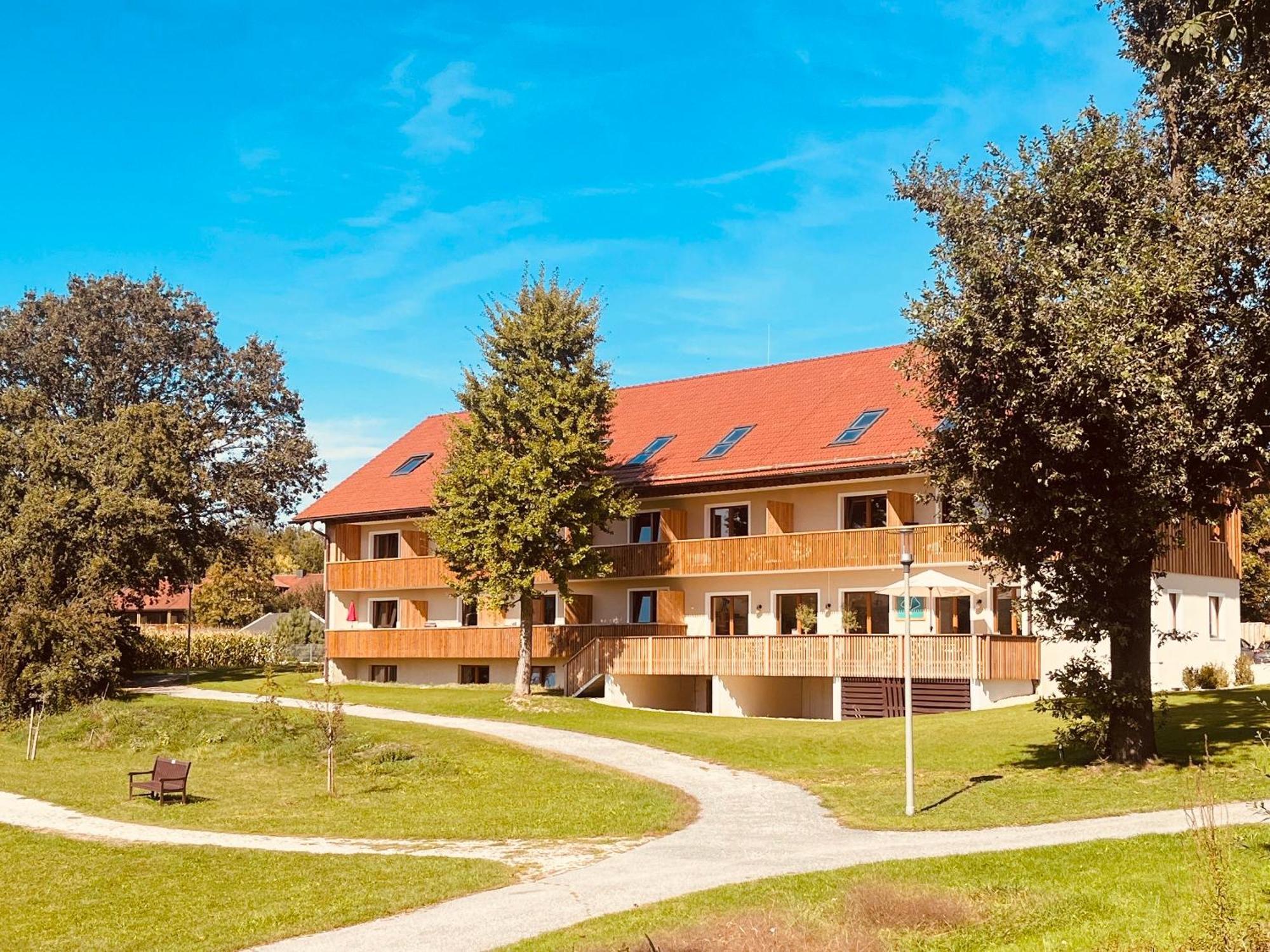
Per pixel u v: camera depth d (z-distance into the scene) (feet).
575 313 120.67
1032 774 71.51
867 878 43.96
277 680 153.89
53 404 184.34
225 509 176.35
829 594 123.24
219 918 47.65
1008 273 62.80
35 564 129.39
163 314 185.26
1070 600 68.08
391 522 163.22
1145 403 58.59
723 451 131.23
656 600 136.56
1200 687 116.98
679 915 41.37
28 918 49.49
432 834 64.90
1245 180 61.57
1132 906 38.99
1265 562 170.50
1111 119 65.62
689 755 90.68
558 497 114.93
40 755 103.50
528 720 109.19
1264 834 45.85
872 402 126.93
